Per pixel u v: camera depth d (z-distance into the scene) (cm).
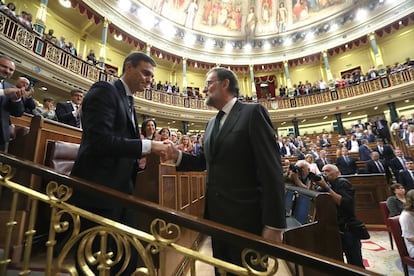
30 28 648
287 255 74
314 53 1392
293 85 1533
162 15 1262
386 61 1272
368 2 1216
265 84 1599
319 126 1430
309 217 228
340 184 274
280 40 1484
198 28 1437
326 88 1308
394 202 374
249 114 127
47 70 706
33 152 183
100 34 1109
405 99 1084
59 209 108
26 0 860
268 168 112
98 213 115
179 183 274
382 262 330
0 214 156
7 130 188
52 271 98
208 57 1447
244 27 1525
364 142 712
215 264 85
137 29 1159
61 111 338
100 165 118
